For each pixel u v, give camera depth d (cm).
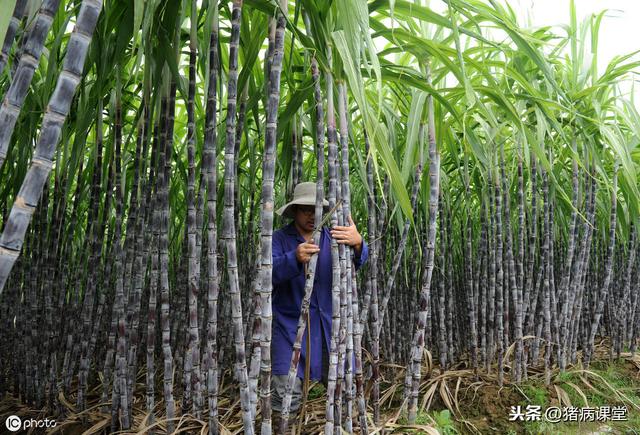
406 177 154
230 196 120
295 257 134
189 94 139
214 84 129
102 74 130
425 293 175
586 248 256
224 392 228
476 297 253
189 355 175
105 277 206
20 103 66
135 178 172
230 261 120
